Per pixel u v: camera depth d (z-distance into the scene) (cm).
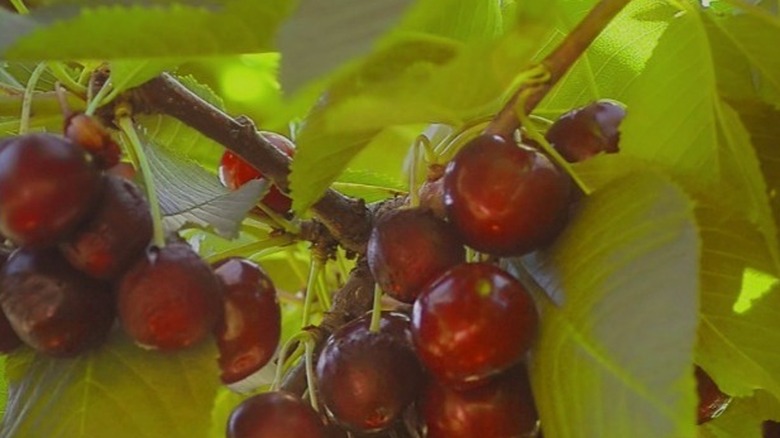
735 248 42
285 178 46
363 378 41
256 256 52
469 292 39
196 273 40
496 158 40
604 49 48
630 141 43
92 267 40
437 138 49
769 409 46
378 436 43
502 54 35
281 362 46
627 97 49
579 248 40
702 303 42
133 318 40
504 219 39
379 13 31
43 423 41
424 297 40
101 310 41
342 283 51
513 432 40
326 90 37
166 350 41
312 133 41
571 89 49
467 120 43
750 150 42
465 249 42
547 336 39
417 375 41
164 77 45
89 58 37
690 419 35
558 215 40
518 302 39
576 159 43
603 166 41
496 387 40
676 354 36
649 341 37
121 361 41
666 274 37
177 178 45
